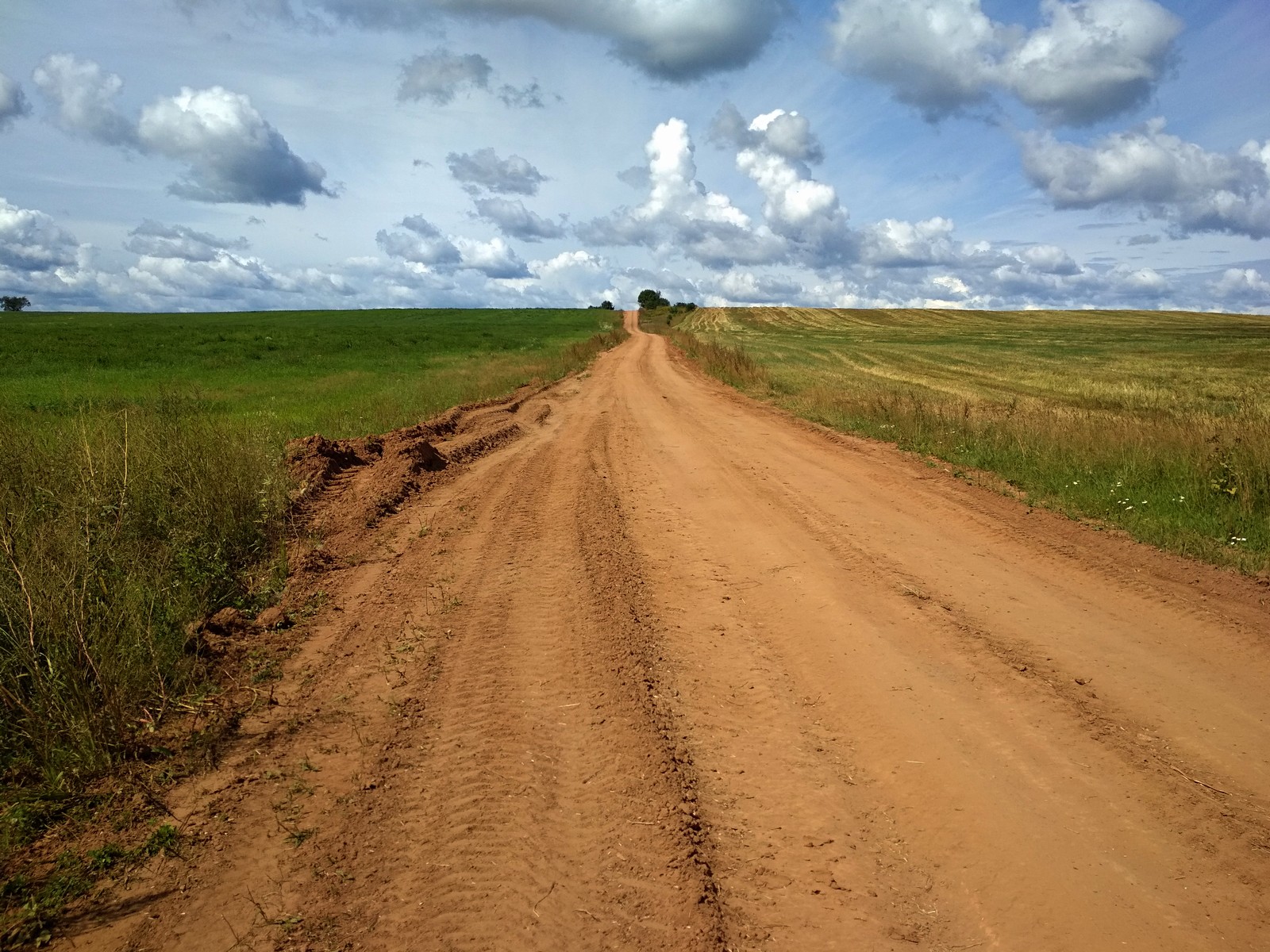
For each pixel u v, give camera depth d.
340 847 3.34
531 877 3.17
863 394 21.22
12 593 4.77
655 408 20.61
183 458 7.40
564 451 13.70
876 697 4.75
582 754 4.09
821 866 3.28
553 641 5.51
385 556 7.41
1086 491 9.91
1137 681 4.95
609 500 9.89
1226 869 3.25
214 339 44.62
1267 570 7.11
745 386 26.34
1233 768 3.99
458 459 12.32
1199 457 9.88
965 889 3.14
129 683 4.44
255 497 7.56
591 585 6.67
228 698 4.61
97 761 3.89
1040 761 4.06
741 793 3.81
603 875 3.19
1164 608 6.21
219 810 3.60
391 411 16.25
